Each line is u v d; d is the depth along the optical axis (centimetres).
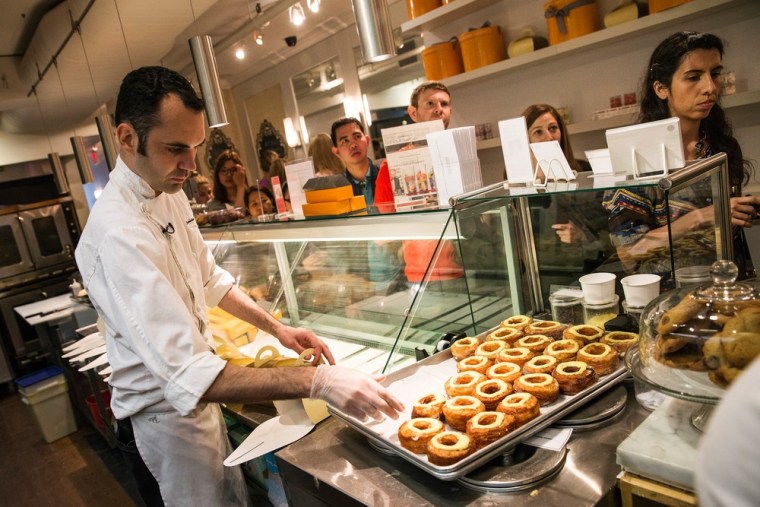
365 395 118
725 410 43
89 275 143
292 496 128
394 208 176
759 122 257
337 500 111
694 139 207
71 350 297
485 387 121
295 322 216
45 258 639
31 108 650
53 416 409
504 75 346
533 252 161
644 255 136
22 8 466
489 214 157
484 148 359
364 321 186
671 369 90
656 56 204
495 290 162
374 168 351
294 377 127
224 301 186
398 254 182
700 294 93
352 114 545
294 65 604
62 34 438
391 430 117
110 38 438
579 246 155
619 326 131
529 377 118
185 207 177
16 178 701
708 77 190
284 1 393
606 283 139
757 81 251
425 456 104
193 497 158
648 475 88
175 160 136
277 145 680
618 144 121
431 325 162
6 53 584
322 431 134
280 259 235
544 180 147
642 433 94
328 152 378
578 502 90
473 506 95
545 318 159
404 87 483
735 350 81
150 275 132
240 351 204
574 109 319
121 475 337
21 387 405
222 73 655
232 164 427
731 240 138
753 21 245
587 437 106
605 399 115
